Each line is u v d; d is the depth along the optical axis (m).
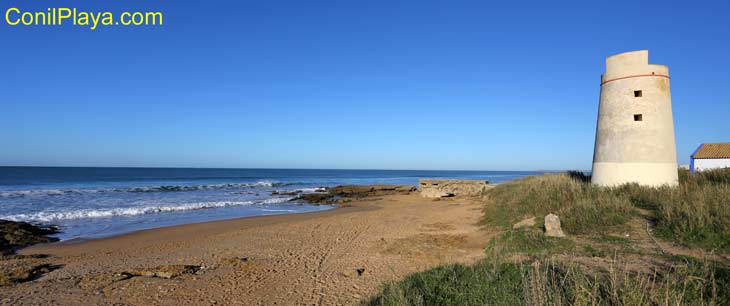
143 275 9.12
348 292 7.73
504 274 6.30
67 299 7.59
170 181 63.16
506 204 14.90
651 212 10.02
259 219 20.39
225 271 9.45
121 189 41.22
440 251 10.46
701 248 7.29
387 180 87.12
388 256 10.39
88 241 14.71
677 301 4.36
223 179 74.25
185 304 7.31
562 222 10.22
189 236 15.28
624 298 4.50
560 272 6.08
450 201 26.84
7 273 9.15
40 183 52.22
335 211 24.53
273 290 8.01
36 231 16.16
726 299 4.61
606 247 7.96
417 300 5.40
